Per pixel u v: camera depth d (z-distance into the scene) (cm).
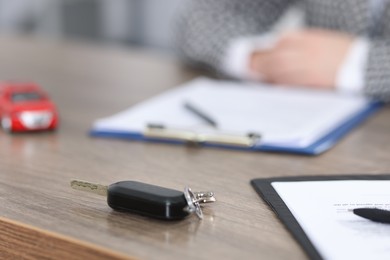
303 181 68
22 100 90
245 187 68
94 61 143
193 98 104
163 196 58
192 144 84
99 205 63
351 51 124
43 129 89
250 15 157
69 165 75
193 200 60
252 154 80
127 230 57
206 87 113
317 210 60
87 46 164
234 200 64
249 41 137
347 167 75
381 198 63
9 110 88
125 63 142
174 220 59
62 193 66
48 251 57
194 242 54
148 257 52
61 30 277
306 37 133
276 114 95
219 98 104
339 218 58
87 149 82
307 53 127
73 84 120
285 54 128
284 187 66
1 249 61
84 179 70
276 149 81
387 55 118
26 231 58
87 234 56
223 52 135
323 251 52
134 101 106
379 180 68
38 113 88
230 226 58
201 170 74
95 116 97
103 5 268
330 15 147
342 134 89
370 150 82
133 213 60
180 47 147
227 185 69
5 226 60
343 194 64
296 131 86
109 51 157
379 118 99
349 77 119
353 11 143
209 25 144
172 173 73
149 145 84
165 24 256
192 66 142
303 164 77
